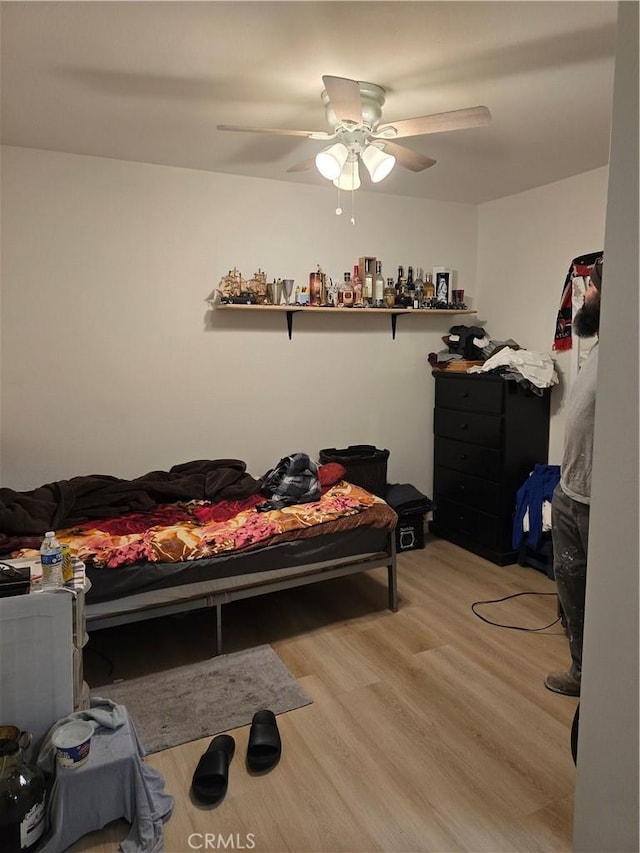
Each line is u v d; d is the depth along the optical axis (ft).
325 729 7.08
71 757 5.28
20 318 10.23
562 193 12.07
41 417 10.53
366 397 13.62
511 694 7.76
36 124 8.90
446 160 10.68
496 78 7.32
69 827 5.34
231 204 11.69
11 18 5.90
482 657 8.71
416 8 5.73
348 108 6.51
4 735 5.27
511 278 13.51
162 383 11.46
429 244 13.87
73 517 9.24
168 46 6.51
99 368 10.91
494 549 12.50
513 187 12.64
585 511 7.29
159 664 8.70
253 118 8.68
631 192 4.11
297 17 5.89
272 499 10.19
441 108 8.29
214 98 7.91
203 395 11.87
